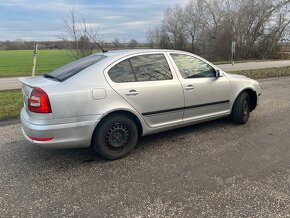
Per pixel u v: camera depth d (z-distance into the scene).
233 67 21.02
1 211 2.87
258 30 34.00
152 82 4.21
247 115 5.54
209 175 3.52
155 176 3.54
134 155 4.19
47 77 4.15
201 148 4.38
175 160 3.98
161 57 4.45
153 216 2.75
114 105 3.86
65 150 4.44
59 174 3.65
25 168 3.84
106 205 2.95
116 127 3.97
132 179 3.48
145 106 4.14
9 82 14.79
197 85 4.66
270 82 11.43
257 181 3.34
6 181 3.49
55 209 2.90
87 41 14.33
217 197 3.04
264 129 5.18
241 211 2.79
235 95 5.23
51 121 3.52
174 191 3.18
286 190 3.14
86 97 3.67
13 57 50.38
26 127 3.66
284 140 4.62
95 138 3.88
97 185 3.36
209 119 5.02
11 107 7.18
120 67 4.04
